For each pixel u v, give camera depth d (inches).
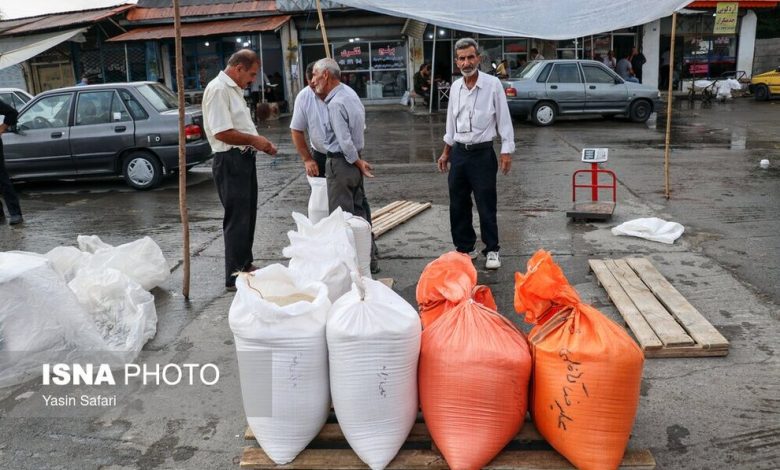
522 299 110.4
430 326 111.0
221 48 859.4
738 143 474.9
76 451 120.4
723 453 111.6
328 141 198.5
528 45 890.7
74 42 845.8
